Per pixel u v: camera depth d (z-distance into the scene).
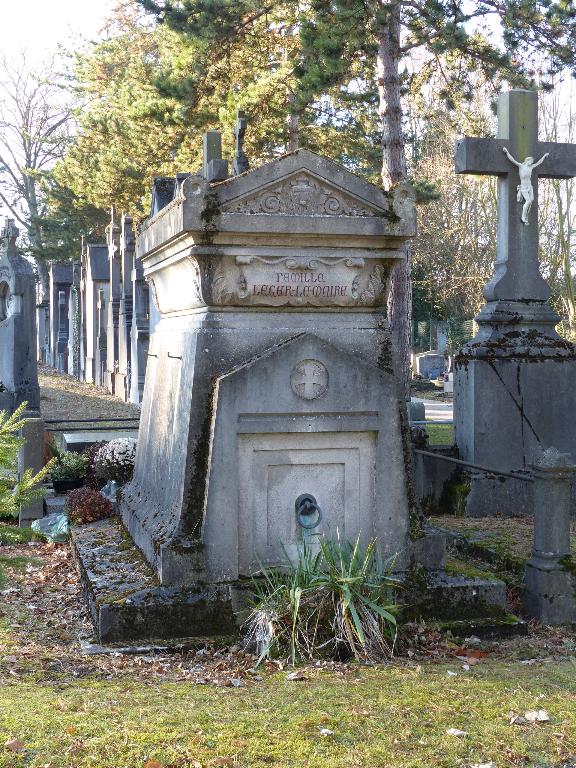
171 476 6.44
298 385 6.01
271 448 6.04
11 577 7.28
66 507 8.92
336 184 6.07
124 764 3.63
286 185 6.02
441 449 9.77
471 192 34.81
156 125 22.23
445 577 6.10
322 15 15.11
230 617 5.67
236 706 4.36
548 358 9.68
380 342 6.36
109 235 29.73
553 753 3.91
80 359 36.56
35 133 50.72
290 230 6.00
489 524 8.90
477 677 4.96
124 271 26.14
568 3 14.97
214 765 3.65
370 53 15.17
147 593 5.64
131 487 8.23
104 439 12.80
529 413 9.64
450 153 34.09
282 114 20.20
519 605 6.44
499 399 9.56
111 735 3.89
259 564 5.86
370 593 5.48
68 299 43.00
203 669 5.09
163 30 24.91
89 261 33.25
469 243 35.84
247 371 5.92
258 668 5.08
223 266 6.05
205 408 5.96
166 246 6.69
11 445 4.72
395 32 15.86
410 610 5.88
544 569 6.24
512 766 3.78
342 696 4.55
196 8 17.55
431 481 9.71
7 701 4.30
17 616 6.14
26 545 8.74
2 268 15.92
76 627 5.89
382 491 6.19
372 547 5.78
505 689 4.74
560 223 29.22
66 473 10.78
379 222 6.17
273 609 5.39
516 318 9.81
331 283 6.25
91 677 4.88
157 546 5.98
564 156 9.95
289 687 4.72
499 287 9.85
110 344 28.50
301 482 6.12
